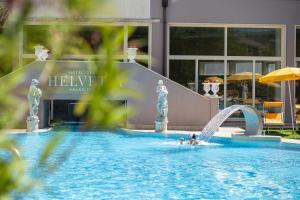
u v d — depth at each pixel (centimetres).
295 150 1360
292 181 898
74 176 945
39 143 1412
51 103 2080
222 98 2111
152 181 898
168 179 920
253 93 2120
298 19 2108
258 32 2123
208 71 2106
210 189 824
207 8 2078
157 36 2064
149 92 1884
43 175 112
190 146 1434
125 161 1148
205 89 1928
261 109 2119
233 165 1093
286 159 1188
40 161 112
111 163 1119
